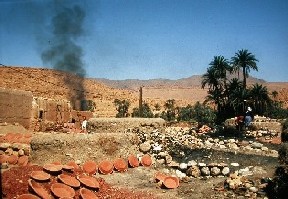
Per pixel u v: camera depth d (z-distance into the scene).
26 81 84.19
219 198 11.04
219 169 14.29
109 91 114.44
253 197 10.73
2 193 9.31
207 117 50.97
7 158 14.11
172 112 62.84
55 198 10.03
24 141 15.56
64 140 15.22
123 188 12.67
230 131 25.20
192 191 12.12
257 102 48.75
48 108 27.89
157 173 14.50
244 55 51.12
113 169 15.26
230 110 48.75
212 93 51.53
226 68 51.69
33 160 14.40
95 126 20.95
